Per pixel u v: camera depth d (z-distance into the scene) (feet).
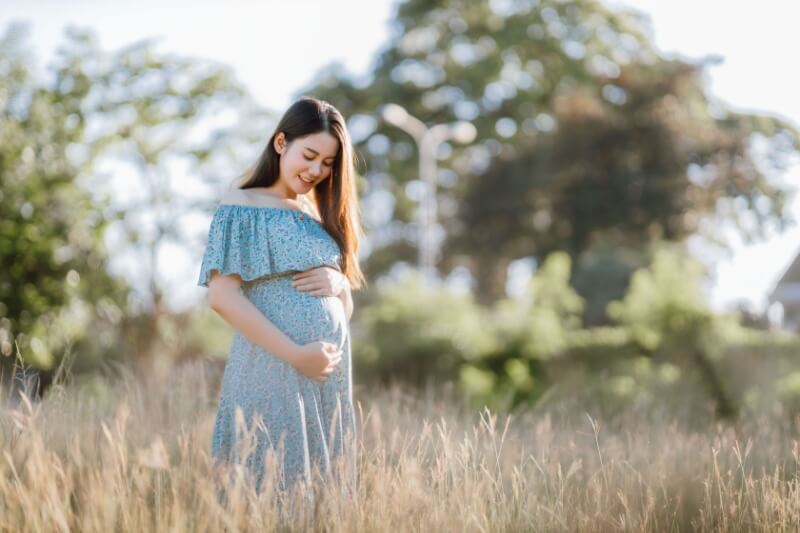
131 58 61.21
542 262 95.96
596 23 99.55
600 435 12.41
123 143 61.46
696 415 18.03
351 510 8.03
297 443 8.87
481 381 41.68
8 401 9.96
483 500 8.58
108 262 38.19
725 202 94.38
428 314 45.98
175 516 7.30
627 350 39.65
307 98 9.71
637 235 92.43
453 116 99.76
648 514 8.78
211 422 11.77
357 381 43.91
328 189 9.83
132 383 13.61
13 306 33.30
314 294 9.27
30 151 36.78
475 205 96.99
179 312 45.37
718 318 36.73
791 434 14.26
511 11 101.19
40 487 7.52
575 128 93.35
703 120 94.79
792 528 8.71
